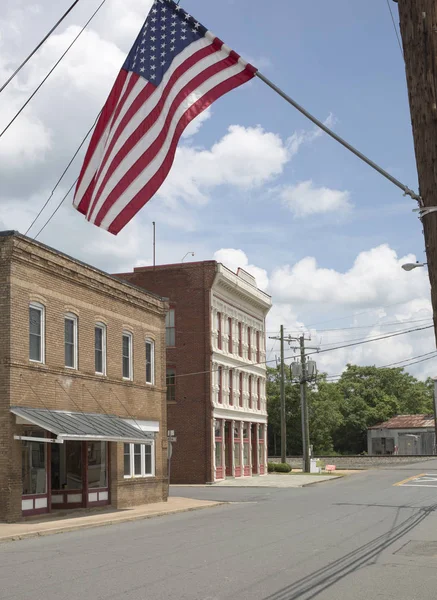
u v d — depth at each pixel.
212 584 11.59
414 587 11.62
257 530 20.11
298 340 63.59
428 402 126.56
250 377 57.97
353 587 11.55
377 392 116.00
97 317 28.47
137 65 11.52
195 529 20.72
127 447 30.33
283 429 63.75
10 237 23.16
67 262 26.34
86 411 27.11
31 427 23.91
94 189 11.96
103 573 12.71
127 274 51.81
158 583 11.68
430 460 74.81
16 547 17.23
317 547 16.36
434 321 7.12
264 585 11.54
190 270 50.47
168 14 11.46
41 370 24.47
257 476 56.25
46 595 10.64
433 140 7.22
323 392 103.94
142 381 31.95
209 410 49.03
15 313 23.30
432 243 7.18
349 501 31.11
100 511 27.20
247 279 57.78
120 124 11.55
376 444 103.88
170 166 11.35
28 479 23.84
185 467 48.91
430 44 7.28
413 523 21.77
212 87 11.09
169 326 50.56
